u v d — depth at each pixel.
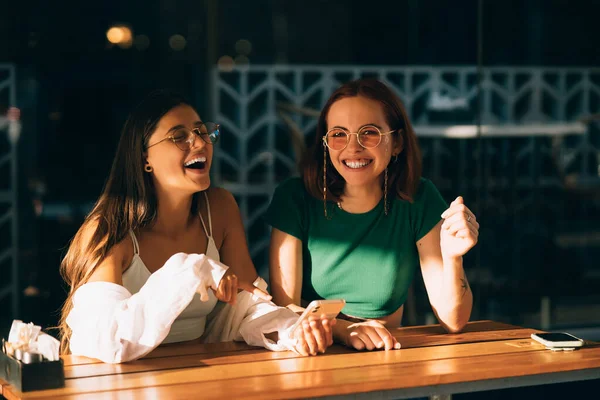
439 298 1.92
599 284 3.81
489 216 3.79
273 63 5.83
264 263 5.43
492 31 3.80
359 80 2.00
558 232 3.82
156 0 4.77
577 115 3.88
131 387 1.40
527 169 3.84
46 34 4.13
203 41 5.25
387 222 2.06
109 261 1.81
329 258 2.06
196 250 1.99
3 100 4.02
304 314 1.69
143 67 4.64
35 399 1.33
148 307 1.60
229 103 5.73
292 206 2.08
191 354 1.68
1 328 3.75
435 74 5.10
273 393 1.36
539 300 3.76
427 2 5.20
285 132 5.86
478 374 1.50
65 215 4.07
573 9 3.85
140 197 1.89
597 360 1.59
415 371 1.50
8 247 3.92
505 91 3.84
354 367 1.53
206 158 1.88
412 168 2.03
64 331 1.88
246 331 1.79
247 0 5.66
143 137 1.87
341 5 5.81
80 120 4.20
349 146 1.93
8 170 3.99
